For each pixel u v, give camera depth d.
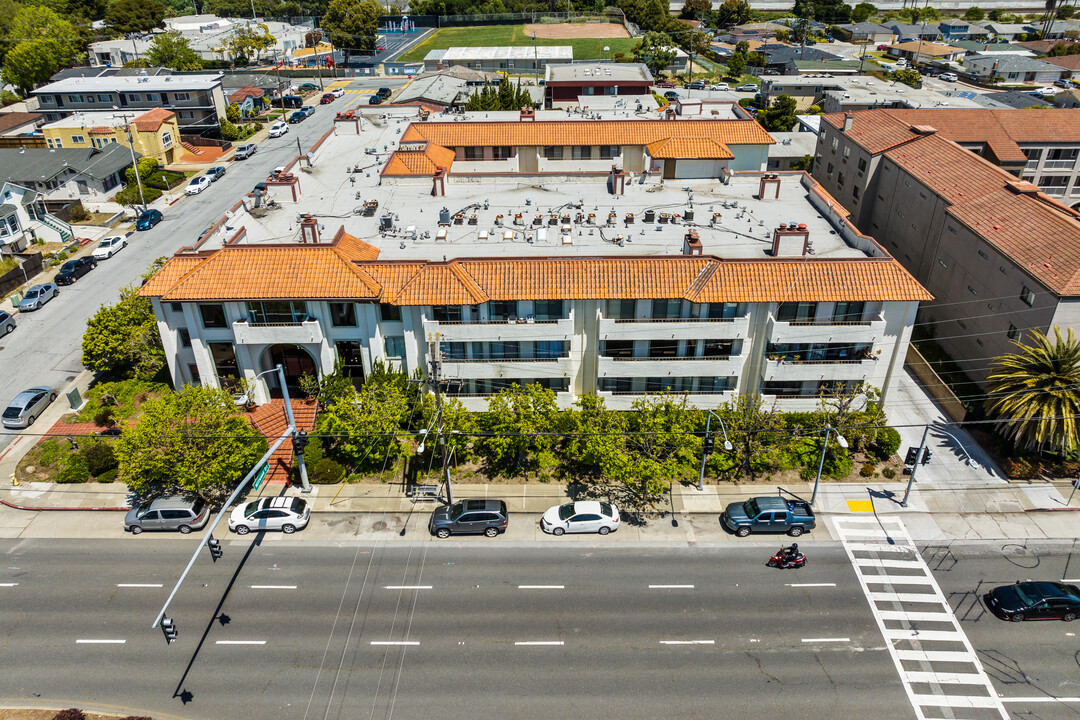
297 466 51.00
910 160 70.44
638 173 67.19
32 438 54.78
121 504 49.22
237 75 142.00
